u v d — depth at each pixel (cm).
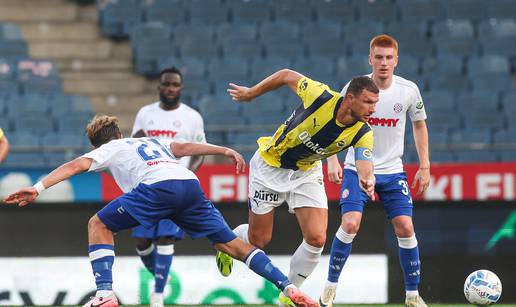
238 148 3300
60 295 2548
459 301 2603
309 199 1900
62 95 4744
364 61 4741
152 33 5053
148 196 1733
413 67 4781
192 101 4572
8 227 2570
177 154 1833
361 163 1741
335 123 1747
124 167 1778
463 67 4800
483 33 4981
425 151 2016
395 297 2533
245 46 4981
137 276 2545
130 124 4688
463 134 4156
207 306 2447
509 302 2591
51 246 2566
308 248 1911
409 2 5184
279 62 4794
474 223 2620
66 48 5109
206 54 4981
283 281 1700
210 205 1795
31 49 5100
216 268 2541
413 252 1991
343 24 5062
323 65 4753
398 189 1986
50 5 5344
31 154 3822
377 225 2552
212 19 5222
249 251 1747
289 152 1858
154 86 4922
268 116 4388
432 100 4462
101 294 1716
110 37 5178
